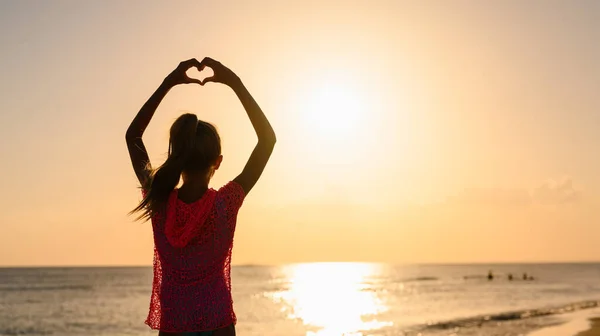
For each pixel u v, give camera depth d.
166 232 2.94
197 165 2.95
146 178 3.00
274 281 134.38
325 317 51.84
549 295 77.31
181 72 3.14
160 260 3.01
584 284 108.81
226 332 3.01
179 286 2.96
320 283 123.25
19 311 58.19
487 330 36.47
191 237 2.95
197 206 2.93
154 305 3.05
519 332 34.50
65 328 45.69
